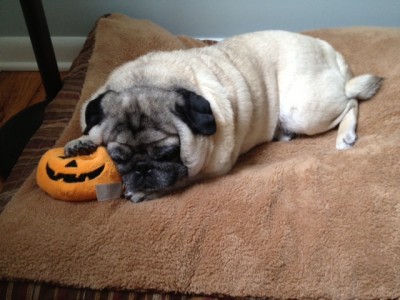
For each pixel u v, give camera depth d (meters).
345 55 0.84
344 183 0.54
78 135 0.66
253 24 1.03
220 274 0.47
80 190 0.51
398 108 0.68
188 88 0.53
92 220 0.50
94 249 0.48
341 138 0.68
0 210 0.59
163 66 0.55
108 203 0.53
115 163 0.53
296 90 0.68
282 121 0.71
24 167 0.66
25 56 1.10
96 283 0.47
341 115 0.71
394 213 0.50
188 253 0.48
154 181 0.51
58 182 0.52
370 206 0.51
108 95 0.53
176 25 1.05
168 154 0.50
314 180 0.54
